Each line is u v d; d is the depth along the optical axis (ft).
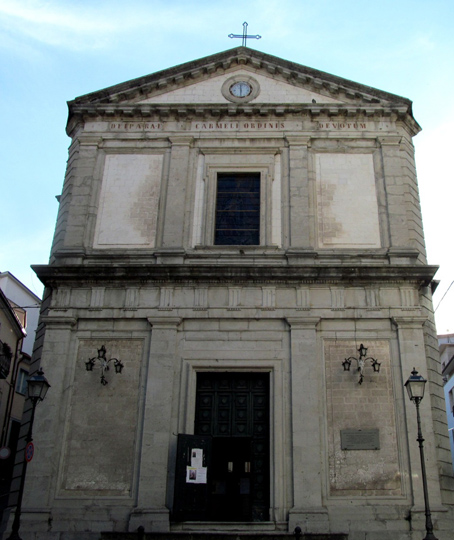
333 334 59.16
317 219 65.51
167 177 68.08
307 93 72.59
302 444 54.54
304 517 51.80
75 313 60.39
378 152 69.00
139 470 54.19
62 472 54.80
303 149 68.59
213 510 56.03
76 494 53.93
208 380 59.36
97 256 63.62
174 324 59.47
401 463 54.19
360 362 57.11
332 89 71.82
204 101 72.49
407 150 70.23
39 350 60.59
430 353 59.06
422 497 52.60
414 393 50.44
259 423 57.67
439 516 51.78
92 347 59.67
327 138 69.51
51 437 55.52
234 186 68.64
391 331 59.11
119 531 51.31
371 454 54.65
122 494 53.88
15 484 55.62
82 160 69.31
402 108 69.87
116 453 55.31
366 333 59.11
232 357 58.59
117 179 68.44
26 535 51.80
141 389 57.67
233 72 74.18
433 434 55.11
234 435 57.16
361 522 52.01
